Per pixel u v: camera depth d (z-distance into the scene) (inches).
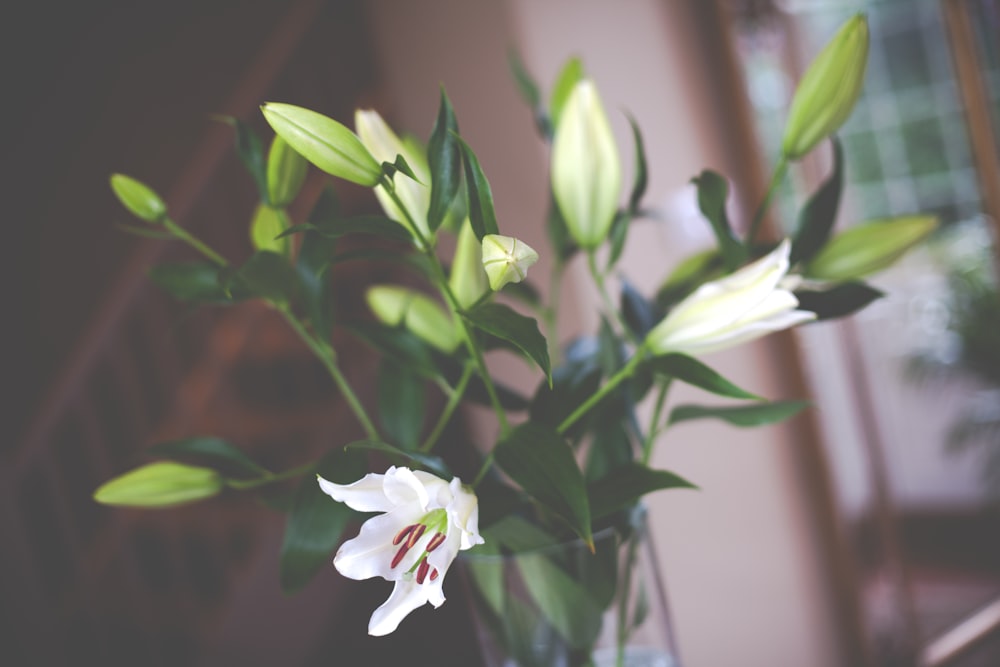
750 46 94.0
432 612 108.3
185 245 144.3
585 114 37.1
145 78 174.7
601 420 39.0
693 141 81.3
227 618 106.6
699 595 85.0
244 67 171.9
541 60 77.7
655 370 35.3
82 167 173.6
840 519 87.4
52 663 101.5
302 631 113.0
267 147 141.7
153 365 154.4
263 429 131.9
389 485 30.3
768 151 96.1
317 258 37.2
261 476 37.5
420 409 39.8
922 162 118.5
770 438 84.1
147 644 113.0
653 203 80.7
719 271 41.1
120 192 37.3
